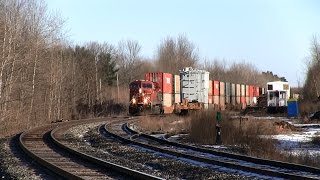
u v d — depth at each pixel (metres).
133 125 38.50
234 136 24.80
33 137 27.52
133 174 12.94
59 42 65.81
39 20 55.53
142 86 55.22
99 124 41.75
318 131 32.41
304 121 42.03
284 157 18.25
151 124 37.84
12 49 43.78
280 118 47.81
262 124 29.11
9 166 15.85
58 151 20.16
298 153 19.61
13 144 23.61
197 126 26.75
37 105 52.97
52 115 58.34
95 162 15.95
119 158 18.36
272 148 20.95
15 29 45.19
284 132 30.23
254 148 21.12
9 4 47.56
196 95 54.09
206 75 54.44
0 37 42.66
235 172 14.62
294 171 14.70
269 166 15.92
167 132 32.41
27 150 18.73
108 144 23.97
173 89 55.56
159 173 14.73
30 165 16.08
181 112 50.75
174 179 13.64
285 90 60.34
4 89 42.28
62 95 64.75
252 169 14.59
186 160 17.53
